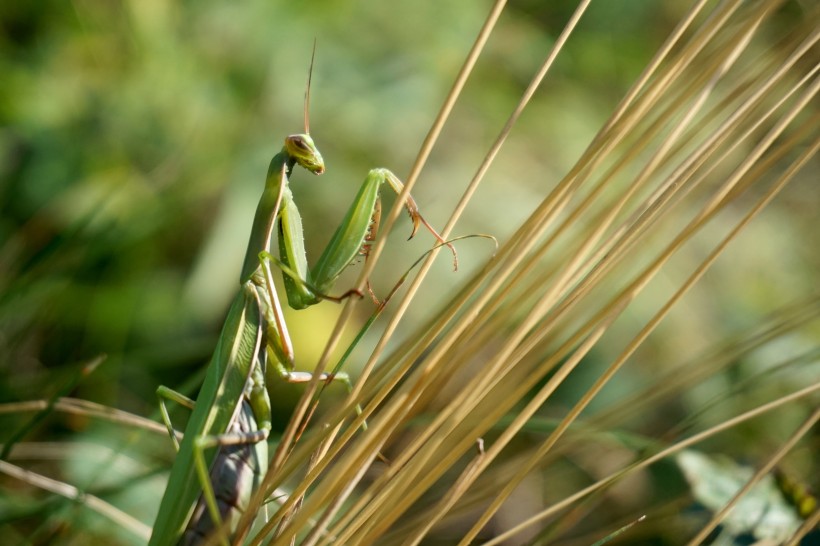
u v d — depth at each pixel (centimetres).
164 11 86
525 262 64
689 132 64
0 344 73
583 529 75
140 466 71
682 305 89
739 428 76
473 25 99
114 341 77
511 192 92
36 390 72
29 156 78
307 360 79
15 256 76
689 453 68
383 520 63
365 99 89
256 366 65
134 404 76
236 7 88
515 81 102
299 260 66
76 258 73
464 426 65
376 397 63
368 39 92
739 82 65
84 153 79
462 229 88
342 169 88
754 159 63
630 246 64
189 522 64
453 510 67
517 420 63
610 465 76
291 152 66
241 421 65
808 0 96
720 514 64
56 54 83
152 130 81
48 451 71
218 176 81
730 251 95
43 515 69
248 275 65
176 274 82
